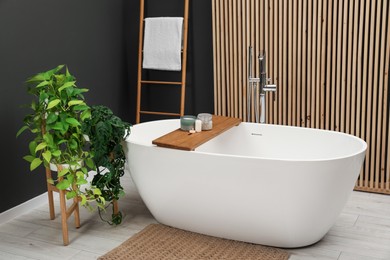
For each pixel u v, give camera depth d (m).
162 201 3.57
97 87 4.80
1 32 3.71
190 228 3.59
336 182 3.11
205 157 3.24
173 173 3.40
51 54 4.20
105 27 4.86
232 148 4.14
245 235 3.41
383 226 3.68
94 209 4.04
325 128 4.50
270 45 4.54
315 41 4.38
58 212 4.00
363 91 4.26
